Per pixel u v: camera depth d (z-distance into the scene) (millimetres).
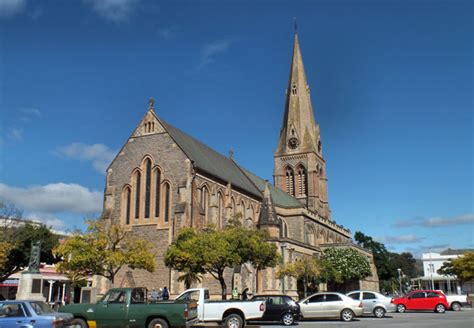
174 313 28203
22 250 78000
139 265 50000
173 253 51312
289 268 68438
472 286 131250
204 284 64312
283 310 38188
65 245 47562
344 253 99625
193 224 64188
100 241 47812
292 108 131000
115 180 68875
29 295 43312
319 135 132000
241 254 52125
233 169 93500
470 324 36438
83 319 28828
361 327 34625
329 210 132250
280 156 128125
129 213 67000
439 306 56500
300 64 135625
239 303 34531
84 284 71812
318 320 45062
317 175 125562
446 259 168625
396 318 46250
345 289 103000
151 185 66500
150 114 69625
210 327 32625
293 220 99125
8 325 23953
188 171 64750
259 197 89438
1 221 80125
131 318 28406
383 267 171500
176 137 71062
